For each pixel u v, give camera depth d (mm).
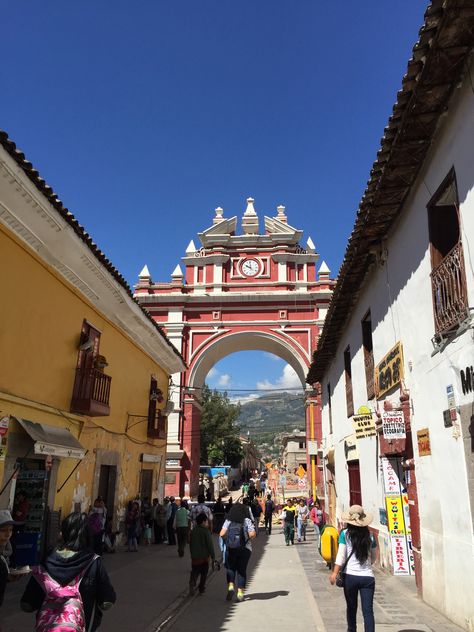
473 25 4965
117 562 12852
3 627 6629
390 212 8461
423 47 5277
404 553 9453
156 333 16750
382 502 10141
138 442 16766
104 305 12906
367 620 5000
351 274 10961
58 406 10758
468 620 5844
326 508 20609
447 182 6426
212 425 57500
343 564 5270
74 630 3367
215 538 19828
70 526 3803
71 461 11406
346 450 14344
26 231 9023
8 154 7418
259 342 31281
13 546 9609
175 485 27500
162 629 6590
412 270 7879
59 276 10625
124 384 15227
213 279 31578
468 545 5875
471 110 5582
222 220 32875
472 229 5633
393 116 6262
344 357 14703
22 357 9297
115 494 14547
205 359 30547
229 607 7863
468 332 5770
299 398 39062
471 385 5750
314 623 6777
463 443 5992
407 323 8172
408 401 8211
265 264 31781
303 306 30531
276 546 17422
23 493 10023
